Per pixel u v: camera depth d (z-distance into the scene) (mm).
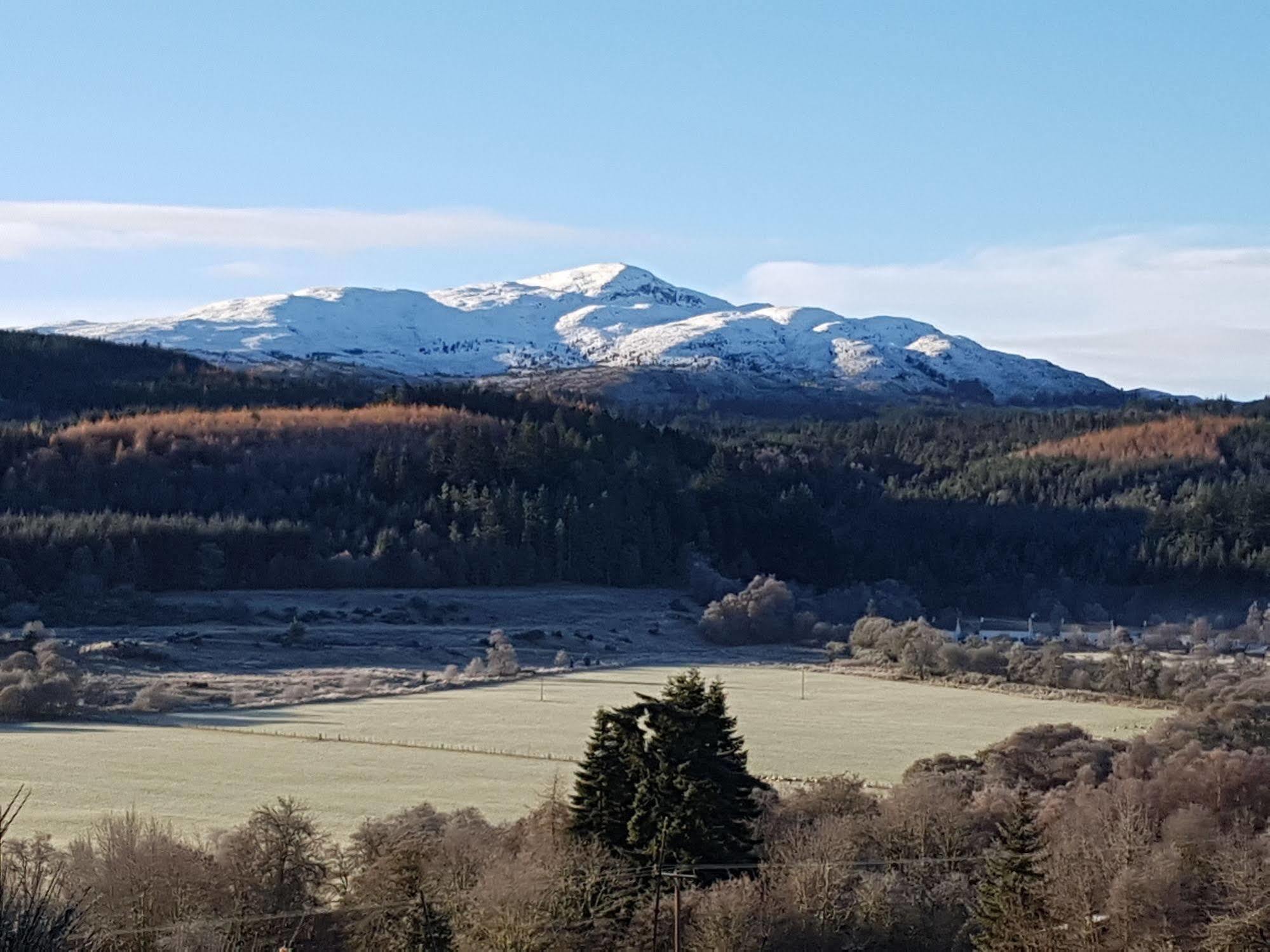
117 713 141250
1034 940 72812
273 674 168875
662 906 76500
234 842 74625
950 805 88375
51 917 36438
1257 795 95625
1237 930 72562
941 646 192250
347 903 73688
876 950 74125
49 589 196625
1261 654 198500
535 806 98500
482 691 163625
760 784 88250
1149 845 83062
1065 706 157125
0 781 106438
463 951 68625
